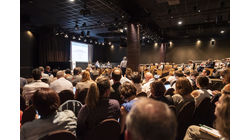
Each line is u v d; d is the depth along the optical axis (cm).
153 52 1728
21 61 946
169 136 53
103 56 1842
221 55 1427
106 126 125
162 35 1362
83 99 251
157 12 785
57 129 117
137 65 719
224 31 1234
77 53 1441
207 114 212
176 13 805
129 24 737
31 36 1023
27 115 183
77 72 400
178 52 1608
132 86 181
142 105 59
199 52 1519
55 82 294
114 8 690
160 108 57
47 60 1117
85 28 1126
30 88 257
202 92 229
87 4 677
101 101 148
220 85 390
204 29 1166
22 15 811
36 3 662
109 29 986
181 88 206
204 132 130
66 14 815
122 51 1823
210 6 711
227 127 79
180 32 1262
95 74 703
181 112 181
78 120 140
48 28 1047
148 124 52
